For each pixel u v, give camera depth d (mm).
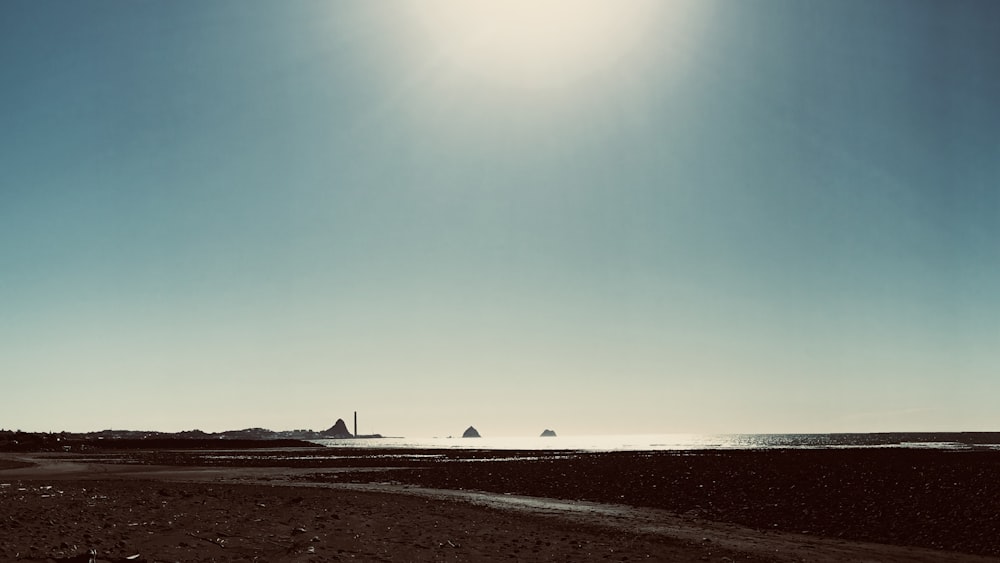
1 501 24031
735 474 42250
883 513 27125
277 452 116562
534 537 21609
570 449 125625
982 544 21656
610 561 17875
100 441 152875
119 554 15078
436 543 19062
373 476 50594
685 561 18438
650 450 103062
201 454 104438
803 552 20203
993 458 55938
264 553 16141
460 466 61375
